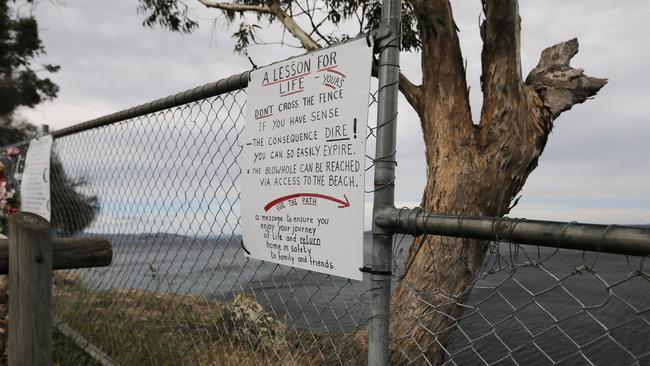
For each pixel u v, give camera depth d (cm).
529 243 113
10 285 159
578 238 103
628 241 95
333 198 160
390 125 151
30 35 2350
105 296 394
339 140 158
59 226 485
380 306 150
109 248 180
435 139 381
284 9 716
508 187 368
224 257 223
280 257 182
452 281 304
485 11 365
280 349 233
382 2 153
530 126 373
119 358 319
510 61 357
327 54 164
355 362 201
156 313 325
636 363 95
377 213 150
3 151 634
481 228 122
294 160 176
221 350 269
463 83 378
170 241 271
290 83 180
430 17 370
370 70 149
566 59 404
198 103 246
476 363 350
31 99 2480
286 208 179
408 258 299
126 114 317
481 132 369
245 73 206
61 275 484
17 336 157
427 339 295
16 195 576
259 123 196
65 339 375
